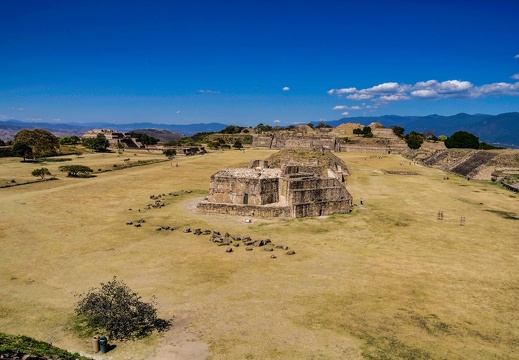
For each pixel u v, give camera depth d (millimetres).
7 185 61938
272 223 43469
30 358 14453
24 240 34906
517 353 18578
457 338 19812
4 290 24453
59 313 21562
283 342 19094
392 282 27047
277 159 89312
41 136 108688
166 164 104750
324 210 47906
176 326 20562
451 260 31953
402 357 17984
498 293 25562
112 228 39750
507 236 39562
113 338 19375
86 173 80125
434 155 123875
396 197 61719
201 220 44219
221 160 117750
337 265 30344
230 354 17984
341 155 145500
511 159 87562
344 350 18484
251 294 24656
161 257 31484
